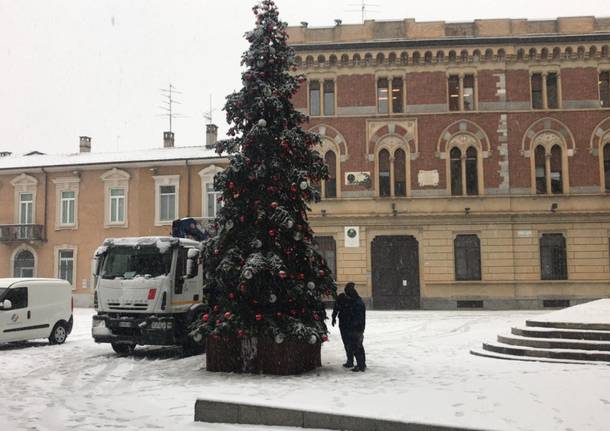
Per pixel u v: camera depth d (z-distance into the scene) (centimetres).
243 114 1388
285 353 1255
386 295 3466
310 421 818
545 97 3503
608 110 3469
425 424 763
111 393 1103
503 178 3462
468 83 3572
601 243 3391
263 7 1432
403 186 3541
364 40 3581
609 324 1478
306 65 3612
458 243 3472
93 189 3891
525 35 3494
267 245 1327
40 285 1862
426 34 3575
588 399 910
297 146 1373
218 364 1320
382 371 1275
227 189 1359
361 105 3566
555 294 3375
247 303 1287
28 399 1052
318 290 1377
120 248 1666
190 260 1553
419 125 3534
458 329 2280
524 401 898
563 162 3469
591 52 3494
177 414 920
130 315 1605
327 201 3516
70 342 1958
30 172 3978
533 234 3425
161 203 3794
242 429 821
